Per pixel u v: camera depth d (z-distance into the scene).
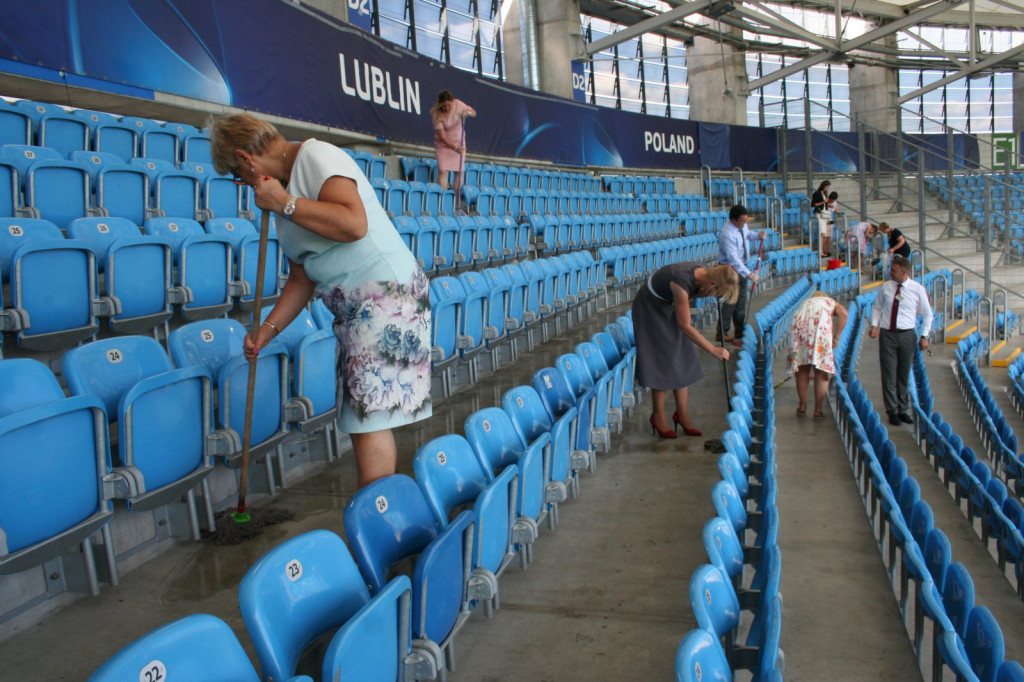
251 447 3.08
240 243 4.48
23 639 2.23
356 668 1.56
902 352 6.87
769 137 19.50
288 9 8.19
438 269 6.77
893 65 25.42
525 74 17.05
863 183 16.19
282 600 1.56
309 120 8.52
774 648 1.80
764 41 22.14
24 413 2.09
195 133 6.77
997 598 3.70
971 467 4.91
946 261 14.89
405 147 10.60
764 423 4.58
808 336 6.06
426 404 2.37
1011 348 11.33
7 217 3.67
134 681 1.18
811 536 3.84
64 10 5.79
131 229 4.10
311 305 4.19
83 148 5.55
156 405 2.63
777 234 15.39
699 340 4.72
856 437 4.66
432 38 15.39
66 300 3.33
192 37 6.95
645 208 14.86
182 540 2.88
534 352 6.67
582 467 3.78
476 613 2.73
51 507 2.21
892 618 2.98
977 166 17.55
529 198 10.92
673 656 2.44
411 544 2.15
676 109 21.81
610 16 18.91
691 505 3.75
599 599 2.82
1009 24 25.06
